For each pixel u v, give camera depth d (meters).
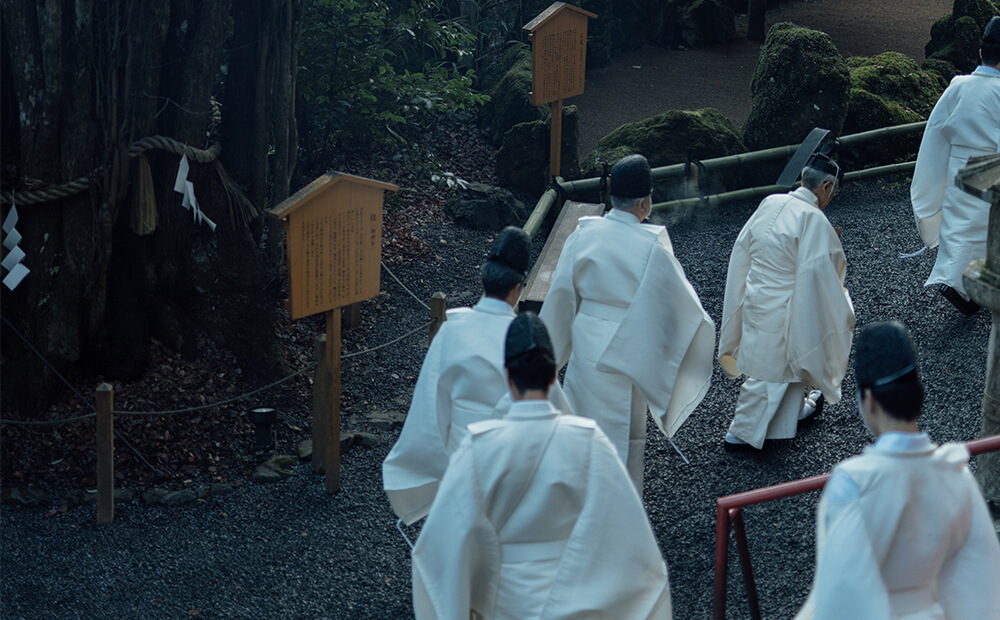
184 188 5.43
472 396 3.32
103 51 5.12
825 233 4.62
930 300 6.46
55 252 5.34
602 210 7.38
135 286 5.67
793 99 8.48
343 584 4.33
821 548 2.03
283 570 4.42
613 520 2.63
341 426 5.60
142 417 5.36
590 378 4.07
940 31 11.30
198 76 5.38
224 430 5.45
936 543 2.02
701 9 12.61
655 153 8.52
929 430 5.01
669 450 5.11
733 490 4.71
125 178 5.28
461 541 2.57
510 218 8.32
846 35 13.09
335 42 7.33
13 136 5.25
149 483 5.04
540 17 7.89
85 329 5.45
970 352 5.70
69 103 5.13
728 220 8.24
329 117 7.68
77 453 5.14
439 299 5.09
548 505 2.58
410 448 3.50
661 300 4.01
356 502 4.93
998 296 3.42
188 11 5.30
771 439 5.11
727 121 8.91
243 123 5.91
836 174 4.65
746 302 4.83
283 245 6.43
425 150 8.38
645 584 2.74
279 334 6.29
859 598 1.96
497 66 10.65
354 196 4.71
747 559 3.09
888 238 7.60
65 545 4.54
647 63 12.05
